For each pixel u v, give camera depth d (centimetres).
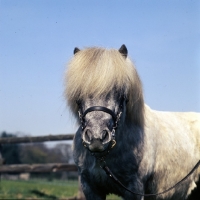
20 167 1236
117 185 518
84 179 537
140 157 522
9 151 3231
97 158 492
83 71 486
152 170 543
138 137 524
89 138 451
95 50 503
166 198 576
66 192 1498
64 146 3609
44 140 1188
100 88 474
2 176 2839
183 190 598
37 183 1917
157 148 555
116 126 478
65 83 512
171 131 589
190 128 637
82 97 482
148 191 556
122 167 512
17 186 1627
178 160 580
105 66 483
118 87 482
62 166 1213
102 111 467
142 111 530
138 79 517
